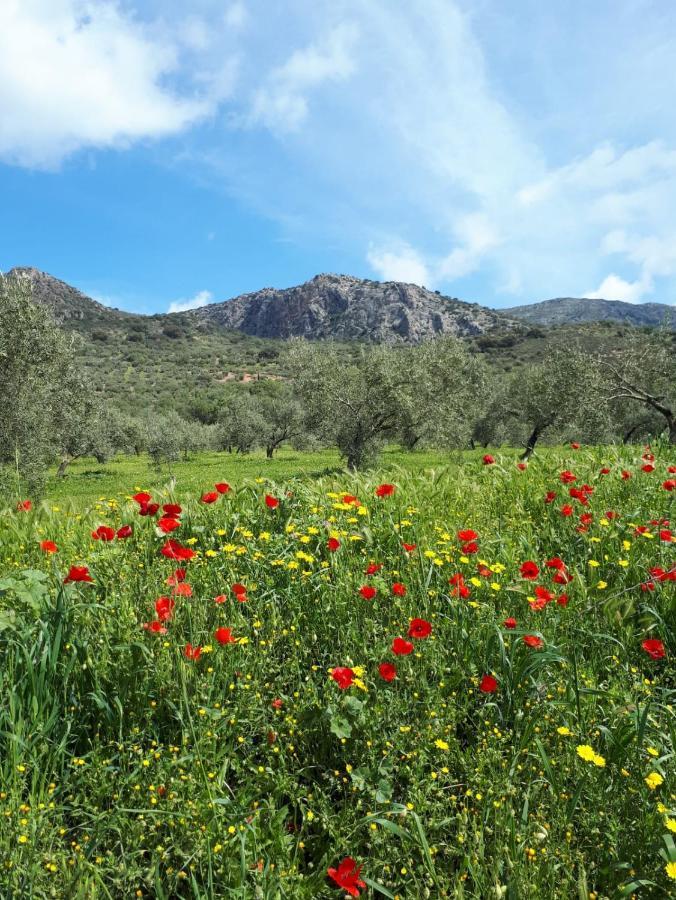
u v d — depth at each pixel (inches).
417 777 89.2
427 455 1556.3
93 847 75.9
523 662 106.5
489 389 1956.2
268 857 75.4
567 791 90.1
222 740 95.8
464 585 128.1
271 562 145.2
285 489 191.5
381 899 77.5
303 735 99.0
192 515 175.5
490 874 76.5
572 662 113.3
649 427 1395.2
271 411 2335.1
